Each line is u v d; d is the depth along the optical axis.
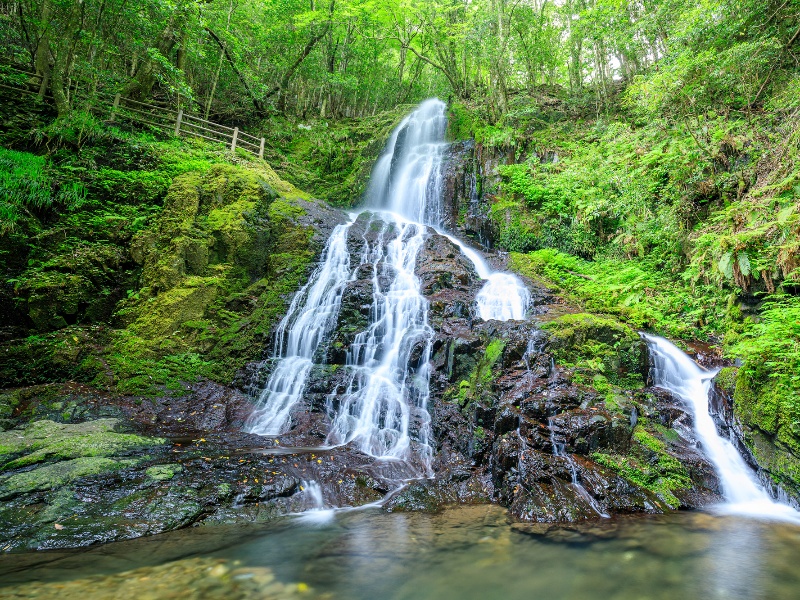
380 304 8.95
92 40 12.94
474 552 3.64
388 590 3.04
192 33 15.44
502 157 15.48
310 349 8.31
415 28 23.39
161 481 4.66
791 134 7.97
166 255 9.30
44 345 7.73
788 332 5.02
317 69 22.20
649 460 5.12
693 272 8.69
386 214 14.89
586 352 6.78
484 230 13.86
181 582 3.10
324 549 3.70
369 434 6.48
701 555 3.56
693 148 9.95
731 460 5.36
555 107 19.84
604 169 12.44
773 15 9.42
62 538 3.70
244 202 10.61
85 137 11.75
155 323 8.53
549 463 4.84
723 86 10.33
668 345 7.70
